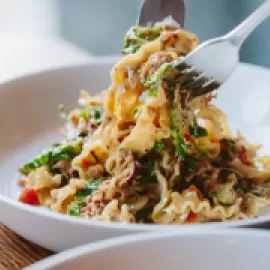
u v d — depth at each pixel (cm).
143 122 74
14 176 81
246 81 91
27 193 76
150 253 56
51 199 76
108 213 72
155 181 75
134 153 75
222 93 91
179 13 83
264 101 89
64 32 182
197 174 75
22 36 133
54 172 80
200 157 76
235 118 90
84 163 78
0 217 68
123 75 75
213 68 72
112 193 74
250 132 88
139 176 74
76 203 75
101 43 172
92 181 77
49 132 89
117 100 75
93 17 171
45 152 80
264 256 57
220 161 77
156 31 77
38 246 68
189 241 56
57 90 92
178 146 74
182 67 72
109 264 55
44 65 110
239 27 72
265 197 76
